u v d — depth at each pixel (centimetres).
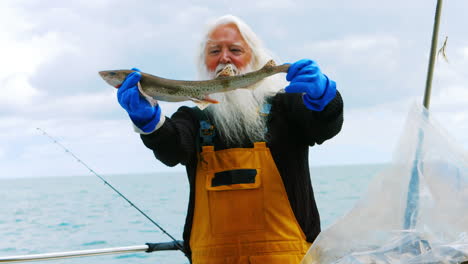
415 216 232
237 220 251
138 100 241
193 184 268
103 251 329
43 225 1733
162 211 1981
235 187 251
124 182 6719
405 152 243
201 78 285
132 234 1345
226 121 261
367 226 237
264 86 274
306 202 261
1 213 2367
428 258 218
